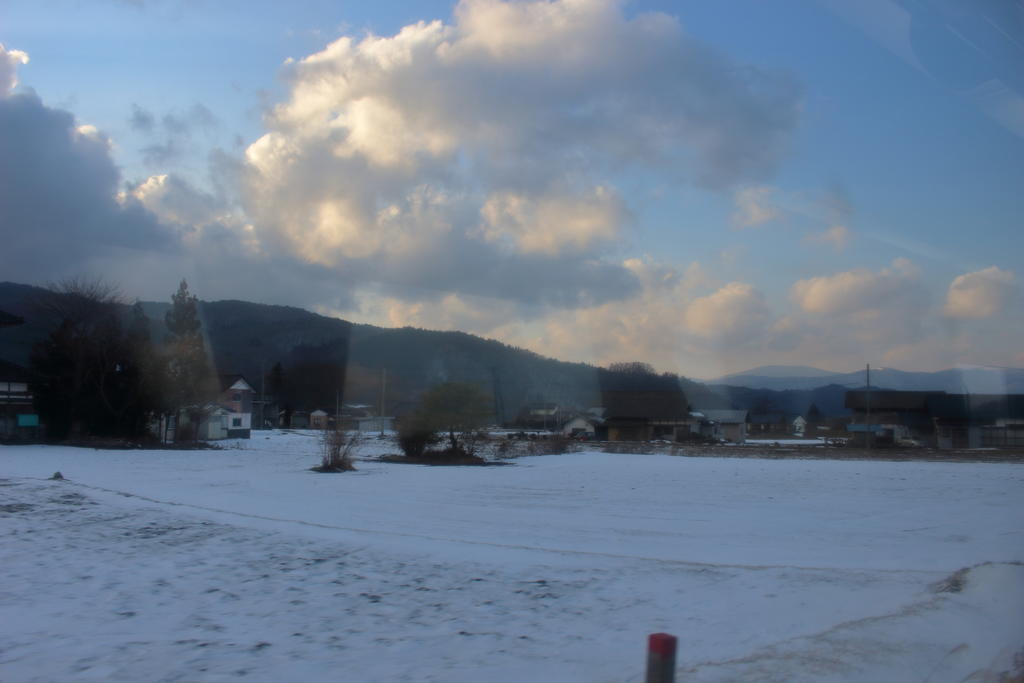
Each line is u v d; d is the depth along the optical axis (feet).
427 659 21.61
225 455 127.03
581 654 22.36
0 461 98.63
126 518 44.88
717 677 18.93
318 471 93.86
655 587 30.68
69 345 154.61
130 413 158.92
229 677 19.63
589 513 54.80
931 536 45.09
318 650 22.17
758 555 38.37
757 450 163.94
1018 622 24.08
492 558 35.55
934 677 19.71
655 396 228.22
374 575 31.83
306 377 242.17
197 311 175.94
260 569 32.48
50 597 27.27
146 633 23.35
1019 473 99.14
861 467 110.83
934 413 178.29
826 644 21.70
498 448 134.92
